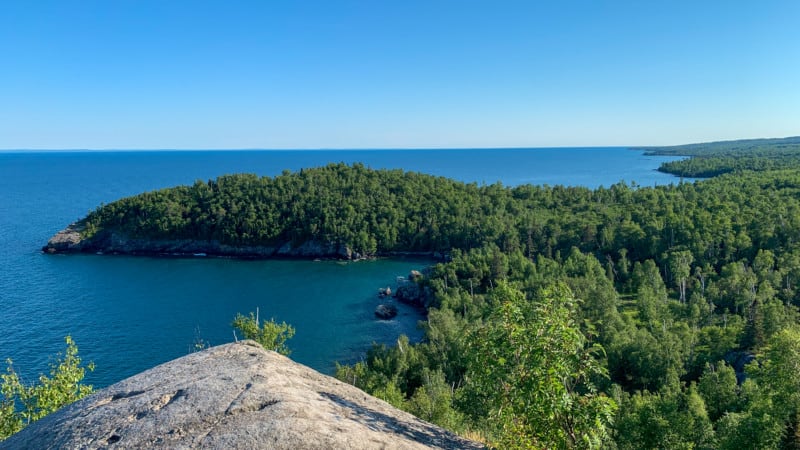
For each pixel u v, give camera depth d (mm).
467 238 149625
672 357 61031
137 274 123062
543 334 11586
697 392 51625
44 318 86812
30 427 12016
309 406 11281
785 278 88562
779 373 30578
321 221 156250
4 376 22391
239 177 184375
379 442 10508
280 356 15812
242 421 10117
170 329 83625
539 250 132000
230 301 101688
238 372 12859
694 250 106812
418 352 68500
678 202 141500
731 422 35562
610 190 182250
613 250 119438
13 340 76562
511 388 11797
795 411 29969
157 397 11594
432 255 154750
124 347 75500
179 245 155625
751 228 110375
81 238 149875
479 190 192000
